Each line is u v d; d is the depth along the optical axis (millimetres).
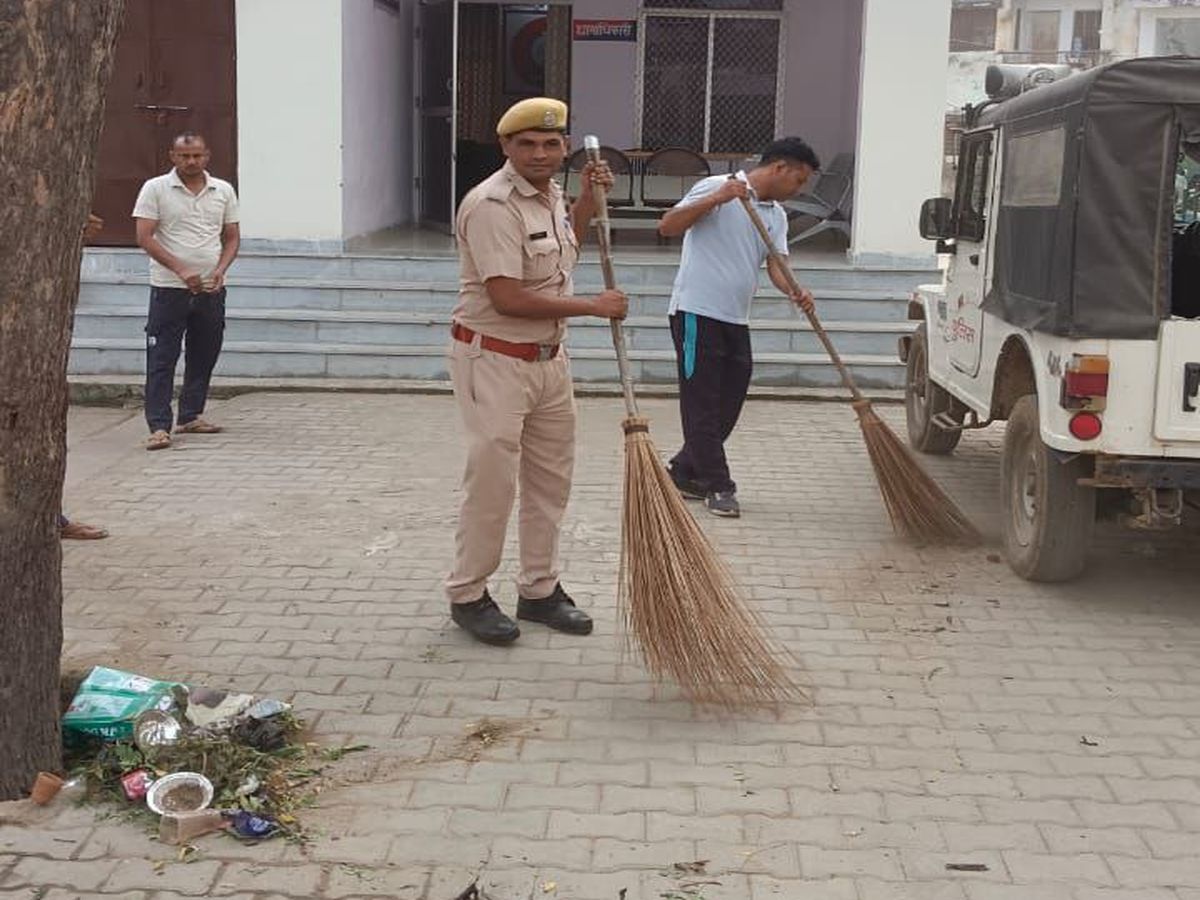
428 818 3549
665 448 7961
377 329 9977
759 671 4312
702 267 6395
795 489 7117
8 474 3367
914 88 10250
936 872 3307
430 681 4469
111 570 5609
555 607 4953
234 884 3225
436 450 7910
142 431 8477
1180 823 3570
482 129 13258
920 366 7996
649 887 3230
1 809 3506
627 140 13648
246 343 9914
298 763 3855
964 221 6730
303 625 4984
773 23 13430
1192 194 6145
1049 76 6504
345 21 10320
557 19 13398
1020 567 5566
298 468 7441
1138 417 4832
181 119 10398
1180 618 5180
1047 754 3986
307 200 10375
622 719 4191
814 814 3594
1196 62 4691
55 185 3201
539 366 4508
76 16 3135
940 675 4586
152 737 3795
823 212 12180
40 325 3287
